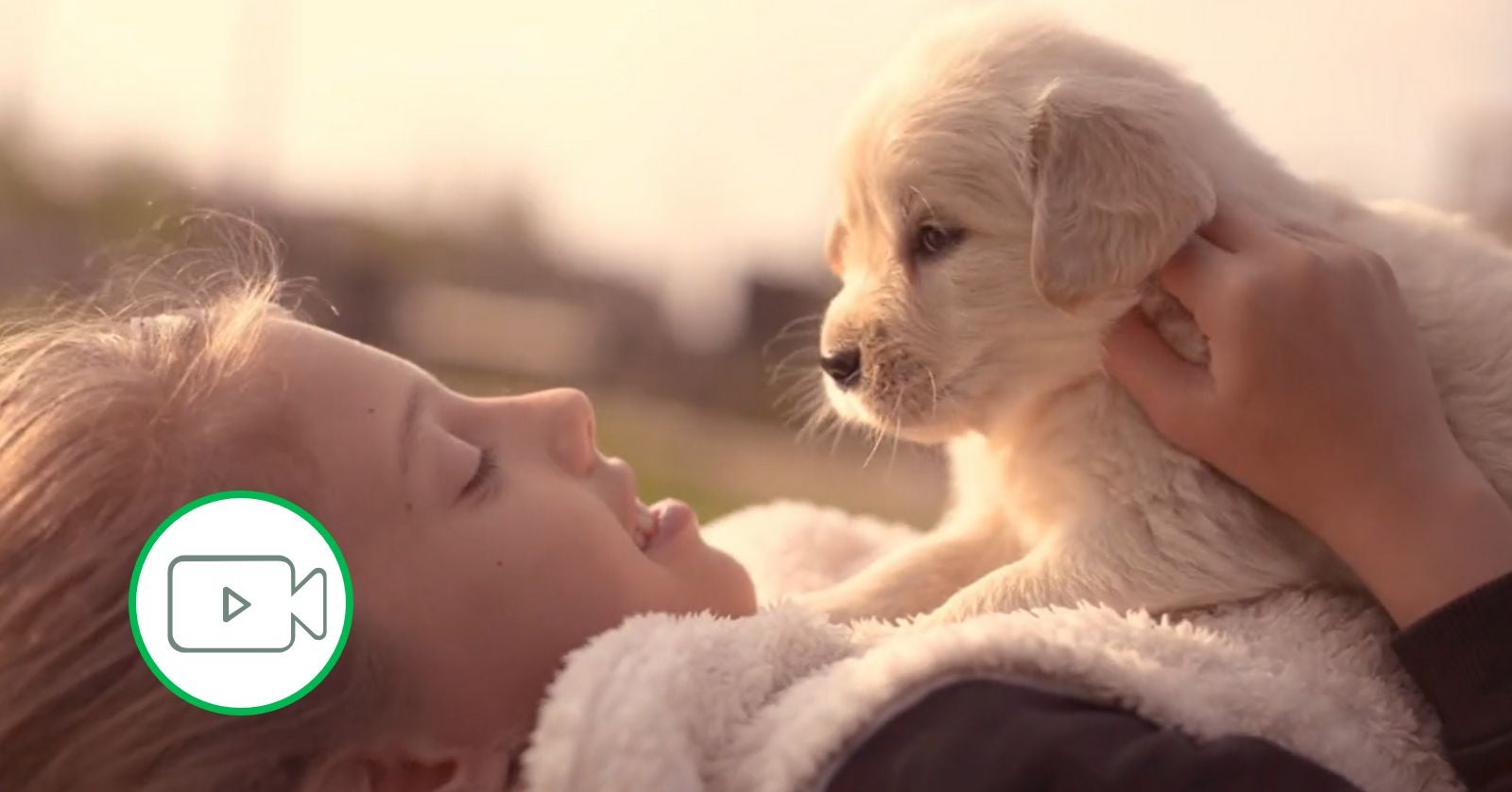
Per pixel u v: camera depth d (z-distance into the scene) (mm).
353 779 1243
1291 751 1134
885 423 1748
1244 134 1736
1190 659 1229
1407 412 1378
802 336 3107
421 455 1298
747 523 2119
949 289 1706
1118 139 1571
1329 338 1394
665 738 1145
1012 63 1738
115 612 1200
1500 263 1644
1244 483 1456
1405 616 1311
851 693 1144
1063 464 1617
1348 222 1688
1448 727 1243
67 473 1239
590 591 1334
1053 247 1559
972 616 1491
